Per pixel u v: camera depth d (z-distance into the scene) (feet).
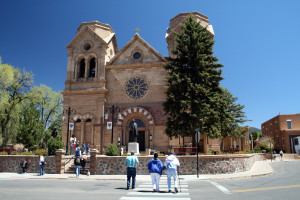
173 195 35.55
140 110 114.73
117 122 114.93
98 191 38.88
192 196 34.60
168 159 39.52
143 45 124.26
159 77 118.42
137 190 40.45
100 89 117.80
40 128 131.75
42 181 54.29
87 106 118.83
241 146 183.62
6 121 125.49
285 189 40.45
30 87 143.54
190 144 102.99
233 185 47.29
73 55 127.54
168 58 103.35
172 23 136.36
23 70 141.08
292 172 77.56
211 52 102.73
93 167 70.38
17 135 123.65
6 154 84.48
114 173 69.36
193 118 92.73
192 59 98.48
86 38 128.16
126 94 119.24
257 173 69.51
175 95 96.12
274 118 213.87
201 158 69.00
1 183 49.39
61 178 61.87
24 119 127.95
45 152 82.69
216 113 92.22
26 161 75.10
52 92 178.70
